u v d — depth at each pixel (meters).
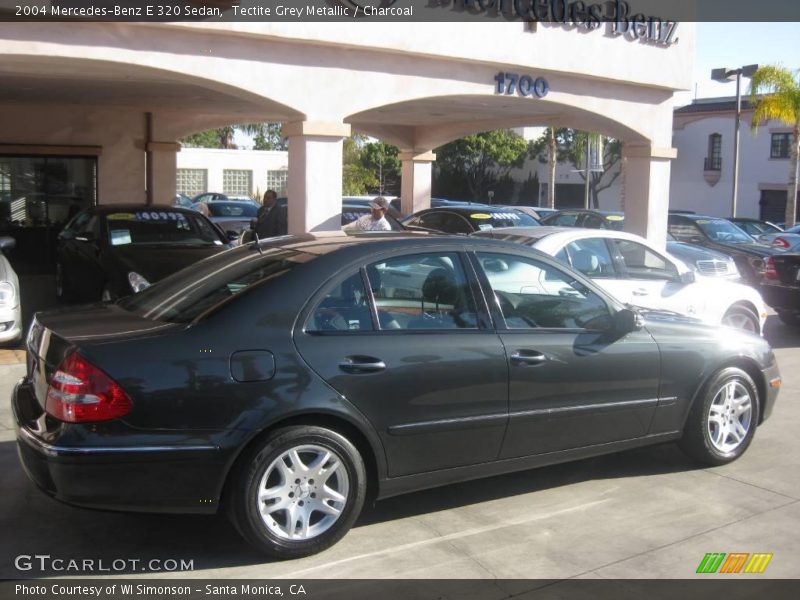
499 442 4.82
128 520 4.78
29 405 4.39
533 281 5.09
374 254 4.62
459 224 13.47
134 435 3.92
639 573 4.23
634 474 5.71
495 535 4.66
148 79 10.91
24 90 12.52
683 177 39.75
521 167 45.78
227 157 39.88
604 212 16.83
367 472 4.54
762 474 5.73
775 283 11.26
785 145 35.81
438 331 4.65
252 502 4.12
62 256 11.86
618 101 12.94
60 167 15.52
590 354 5.08
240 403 4.07
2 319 8.33
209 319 4.22
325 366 4.27
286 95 9.52
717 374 5.69
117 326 4.35
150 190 16.23
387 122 17.38
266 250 5.00
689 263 12.38
